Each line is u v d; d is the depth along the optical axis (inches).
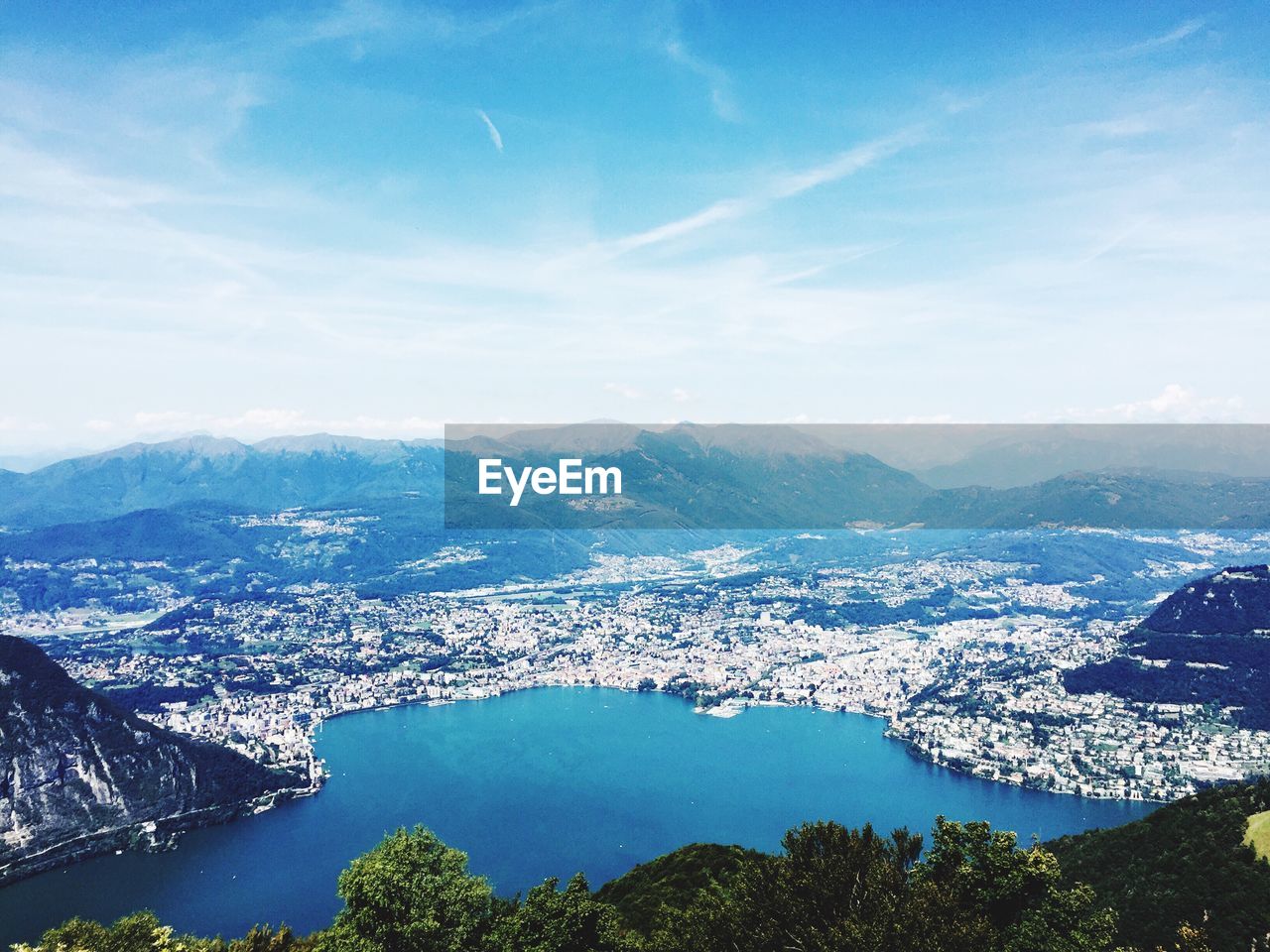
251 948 2330.2
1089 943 1866.4
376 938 2044.8
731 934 1825.8
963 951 1625.2
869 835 2070.6
